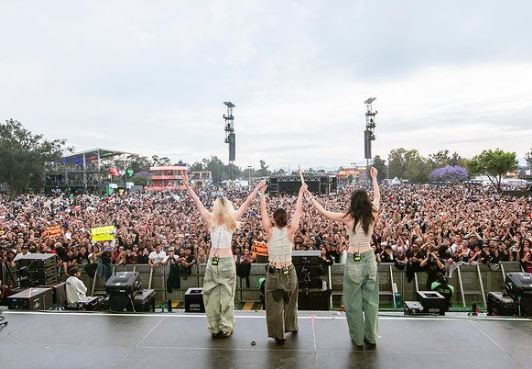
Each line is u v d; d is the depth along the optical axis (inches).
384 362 140.8
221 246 164.4
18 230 667.4
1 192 2726.4
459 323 173.9
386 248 448.5
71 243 521.7
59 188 2613.2
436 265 395.9
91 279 443.2
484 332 164.4
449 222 652.1
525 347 151.2
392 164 3875.5
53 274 339.0
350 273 151.2
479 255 440.5
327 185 1898.4
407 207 1003.3
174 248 479.8
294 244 496.4
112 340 162.4
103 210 1134.4
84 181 2534.5
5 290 335.3
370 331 152.2
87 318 187.2
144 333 168.9
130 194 2212.1
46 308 242.5
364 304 154.4
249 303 423.5
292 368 137.7
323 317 183.9
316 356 146.0
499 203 1070.4
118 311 213.8
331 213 158.1
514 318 180.4
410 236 529.0
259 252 474.9
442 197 1381.6
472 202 1157.7
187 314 190.7
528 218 740.0
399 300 403.5
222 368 138.4
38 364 144.0
